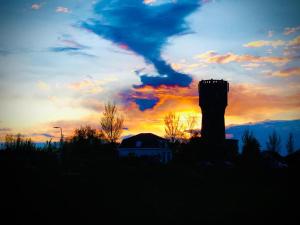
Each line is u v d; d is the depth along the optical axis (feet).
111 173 156.46
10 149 177.27
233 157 272.51
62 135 228.84
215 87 295.48
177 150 277.23
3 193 100.83
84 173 150.82
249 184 158.81
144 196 113.70
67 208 91.20
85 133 280.31
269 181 169.99
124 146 261.24
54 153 190.29
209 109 295.69
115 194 113.09
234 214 93.09
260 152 269.44
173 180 153.58
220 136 291.79
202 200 113.39
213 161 247.91
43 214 84.33
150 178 153.48
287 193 131.75
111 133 290.97
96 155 229.86
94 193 111.75
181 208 98.94
